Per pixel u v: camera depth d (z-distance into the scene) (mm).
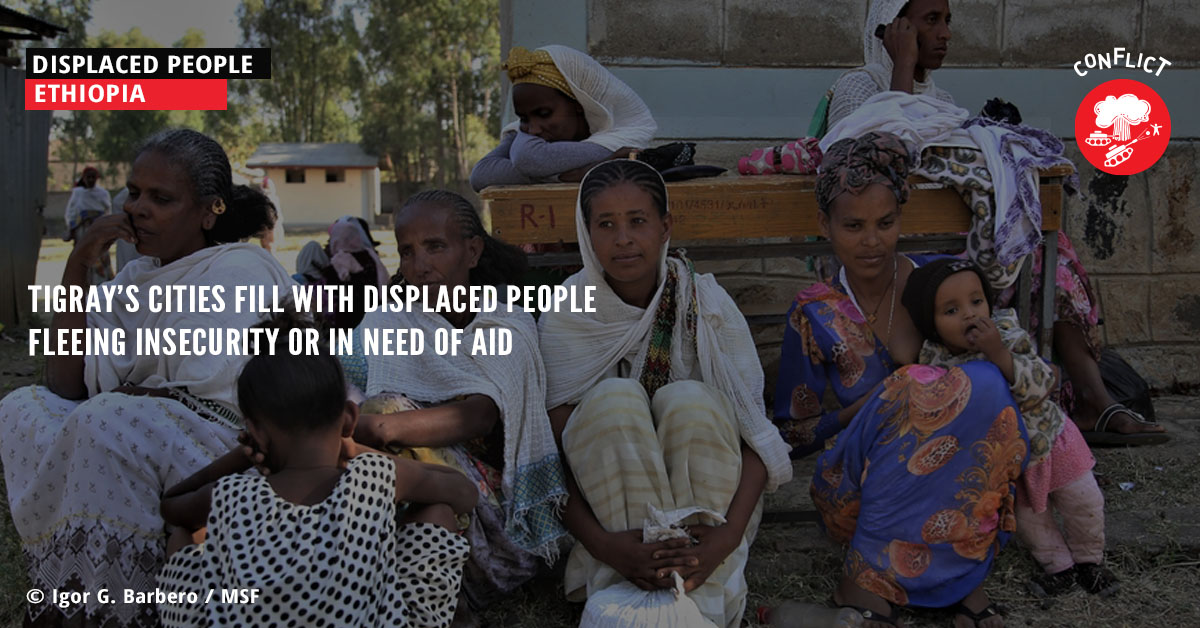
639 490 2719
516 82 4000
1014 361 2971
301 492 2322
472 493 2635
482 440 3150
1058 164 3594
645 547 2652
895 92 3764
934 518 2873
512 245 3430
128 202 2914
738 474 2801
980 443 2840
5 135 10273
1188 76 5418
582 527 2811
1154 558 3309
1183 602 3033
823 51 5203
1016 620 2959
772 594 3168
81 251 2857
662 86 5145
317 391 2330
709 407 2771
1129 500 3762
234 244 2967
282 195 47875
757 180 3588
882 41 4148
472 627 2855
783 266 5250
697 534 2732
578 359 3096
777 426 3402
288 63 58406
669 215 3039
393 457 2539
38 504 2643
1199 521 3514
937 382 2861
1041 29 5332
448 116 50125
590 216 2932
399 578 2436
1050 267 3734
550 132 3992
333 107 61688
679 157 3740
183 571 2316
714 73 5160
